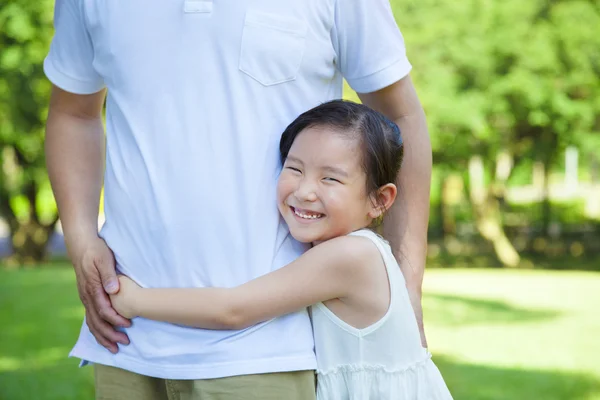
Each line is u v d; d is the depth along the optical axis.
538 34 14.16
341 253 1.58
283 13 1.61
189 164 1.60
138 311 1.61
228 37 1.59
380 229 1.83
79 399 4.75
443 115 14.03
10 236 17.66
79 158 1.90
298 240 1.62
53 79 1.87
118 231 1.69
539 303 9.92
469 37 14.07
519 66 14.28
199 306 1.55
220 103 1.60
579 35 14.10
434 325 8.20
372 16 1.71
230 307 1.54
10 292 9.39
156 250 1.63
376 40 1.73
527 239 19.11
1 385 5.08
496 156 16.11
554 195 25.06
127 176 1.66
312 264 1.58
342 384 1.64
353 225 1.64
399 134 1.70
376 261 1.61
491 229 16.91
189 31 1.60
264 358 1.55
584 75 14.32
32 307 8.30
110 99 1.72
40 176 15.78
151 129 1.63
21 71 13.24
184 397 1.60
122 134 1.68
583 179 24.98
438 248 19.14
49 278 10.85
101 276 1.67
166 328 1.60
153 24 1.63
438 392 1.73
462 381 5.65
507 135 15.83
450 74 14.25
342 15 1.69
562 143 16.00
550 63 14.12
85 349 1.73
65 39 1.82
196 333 1.57
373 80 1.76
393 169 1.68
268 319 1.57
